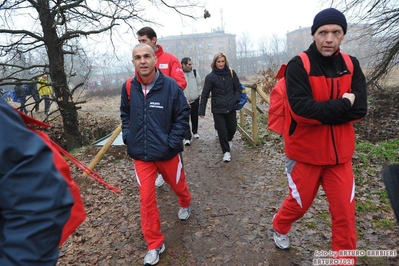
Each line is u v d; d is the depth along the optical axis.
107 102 20.67
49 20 7.94
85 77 9.13
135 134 2.87
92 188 4.76
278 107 2.50
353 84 2.20
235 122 5.41
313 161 2.27
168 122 2.90
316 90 2.16
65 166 1.26
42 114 13.91
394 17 8.52
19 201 0.95
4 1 7.13
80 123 11.63
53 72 8.30
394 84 10.22
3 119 0.96
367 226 3.13
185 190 3.38
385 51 9.12
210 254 2.97
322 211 3.49
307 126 2.23
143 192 2.84
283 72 2.48
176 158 3.07
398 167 1.50
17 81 7.67
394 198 1.42
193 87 6.91
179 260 2.91
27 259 0.94
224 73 5.07
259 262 2.79
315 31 2.13
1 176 0.94
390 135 6.50
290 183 2.48
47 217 0.97
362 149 5.16
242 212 3.69
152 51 2.80
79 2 7.67
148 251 2.88
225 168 5.13
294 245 2.95
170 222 3.59
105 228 3.65
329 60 2.16
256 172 4.84
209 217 3.63
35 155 0.98
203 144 6.72
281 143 6.02
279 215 2.71
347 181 2.26
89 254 3.21
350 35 9.36
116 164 5.71
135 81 2.93
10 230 0.95
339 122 2.14
